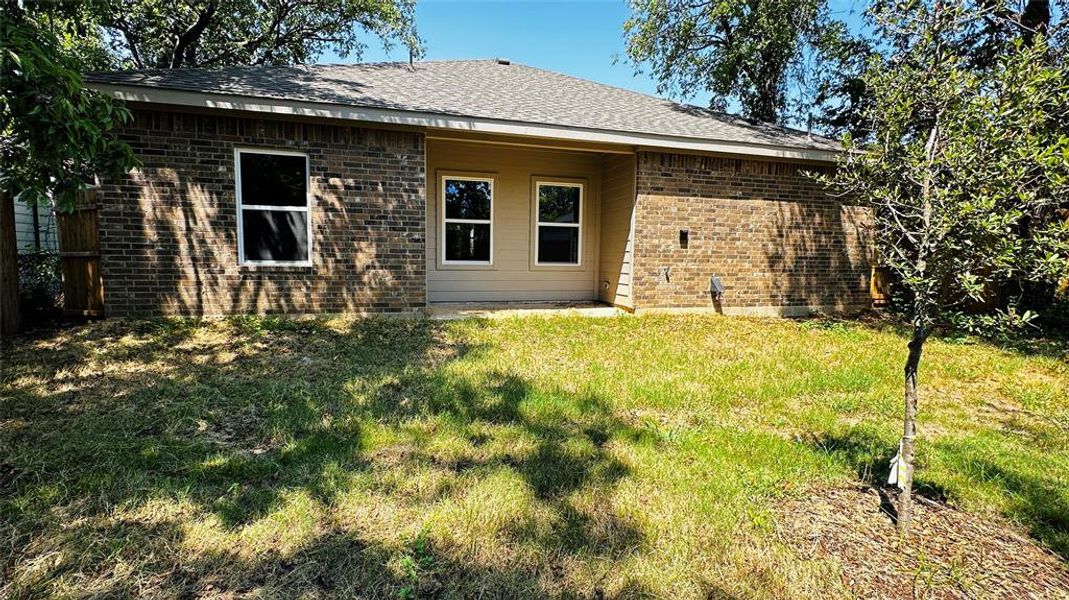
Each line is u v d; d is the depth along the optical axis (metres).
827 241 8.98
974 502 2.75
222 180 6.26
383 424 3.48
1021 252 2.14
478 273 8.97
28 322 6.20
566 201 9.31
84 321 6.25
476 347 5.76
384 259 6.92
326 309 6.78
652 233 8.05
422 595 1.94
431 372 4.73
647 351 5.86
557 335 6.50
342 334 6.00
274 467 2.83
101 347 5.16
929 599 1.97
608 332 6.77
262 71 7.75
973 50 7.58
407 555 2.15
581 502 2.57
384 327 6.39
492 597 1.94
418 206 6.98
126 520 2.33
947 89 2.32
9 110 3.33
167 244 6.19
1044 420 4.19
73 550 2.11
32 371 4.43
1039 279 2.15
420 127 6.84
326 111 6.25
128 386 4.12
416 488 2.66
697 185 8.21
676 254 8.20
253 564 2.07
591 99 9.65
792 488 2.79
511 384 4.45
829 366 5.51
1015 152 2.09
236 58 17.78
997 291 8.67
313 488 2.62
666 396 4.25
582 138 7.32
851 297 9.23
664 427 3.64
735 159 8.37
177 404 3.72
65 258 6.31
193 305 6.33
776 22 15.76
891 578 2.09
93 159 3.85
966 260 2.20
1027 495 2.84
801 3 15.27
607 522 2.41
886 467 3.13
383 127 6.75
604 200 9.26
